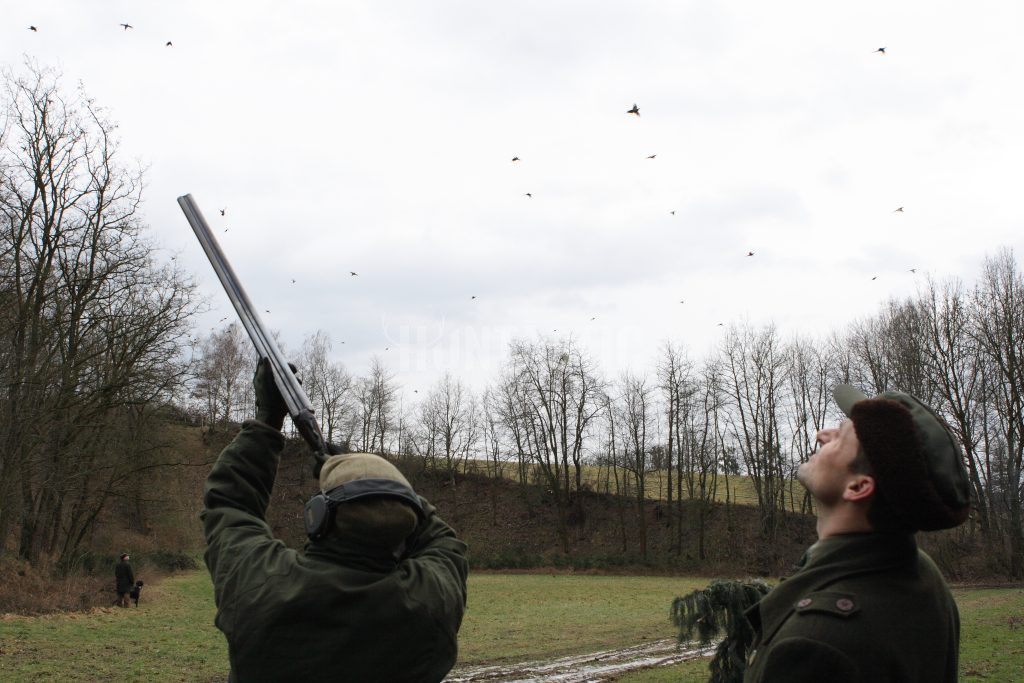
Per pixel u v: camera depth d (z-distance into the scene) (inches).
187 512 1809.8
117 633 719.1
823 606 65.8
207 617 883.4
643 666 538.0
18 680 488.4
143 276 1153.4
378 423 2630.4
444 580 86.7
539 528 2329.0
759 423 2257.6
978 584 1482.5
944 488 66.7
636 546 2190.0
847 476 71.4
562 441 2374.5
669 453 2274.9
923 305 1781.5
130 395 1141.1
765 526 2139.5
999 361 1659.7
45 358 1077.1
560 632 778.8
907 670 65.1
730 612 183.2
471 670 538.3
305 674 74.7
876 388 1955.0
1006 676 437.4
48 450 1068.5
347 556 79.8
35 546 1076.5
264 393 96.0
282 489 2245.3
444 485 2603.3
